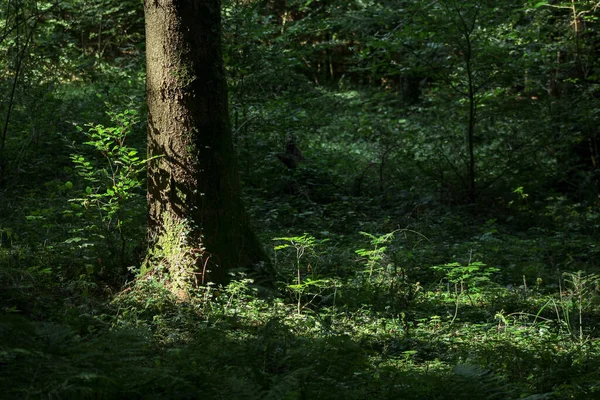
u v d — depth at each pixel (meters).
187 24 7.01
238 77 12.86
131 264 7.32
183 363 4.06
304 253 8.48
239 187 7.37
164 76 7.04
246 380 3.74
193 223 6.99
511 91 14.27
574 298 7.43
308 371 3.66
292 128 13.48
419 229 10.38
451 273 7.68
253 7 13.09
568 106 12.69
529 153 12.78
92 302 6.29
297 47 14.44
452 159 13.96
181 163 7.02
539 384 4.56
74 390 3.17
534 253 9.41
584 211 11.65
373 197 12.34
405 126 16.75
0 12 12.53
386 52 13.08
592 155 12.78
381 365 5.10
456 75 13.19
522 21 15.21
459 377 3.96
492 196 12.48
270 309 6.46
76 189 10.00
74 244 7.66
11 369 3.33
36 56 12.46
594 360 5.03
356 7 17.23
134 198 9.62
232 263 7.10
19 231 8.23
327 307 6.96
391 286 7.11
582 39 13.09
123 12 21.73
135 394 3.52
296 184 11.98
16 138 10.96
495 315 6.72
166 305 6.39
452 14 11.96
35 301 6.05
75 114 12.89
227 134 7.27
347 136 17.61
